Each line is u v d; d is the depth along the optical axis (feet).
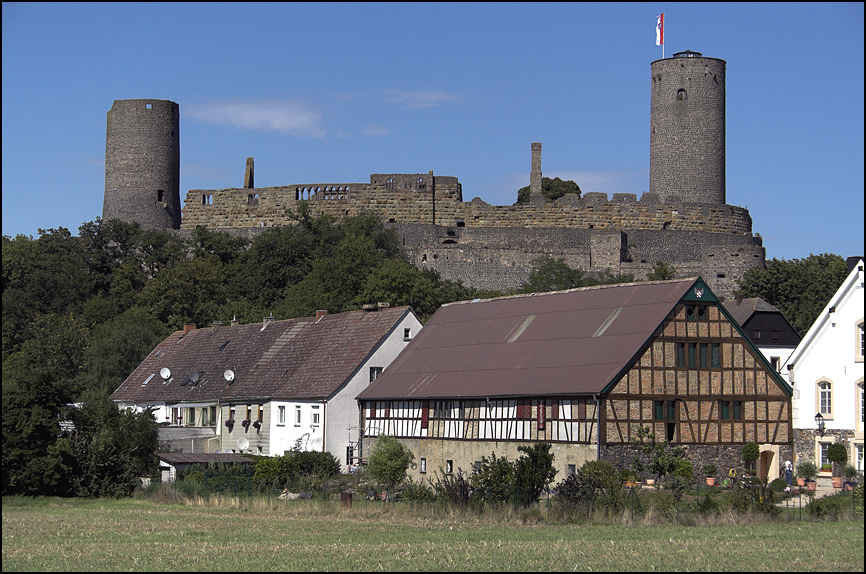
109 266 350.84
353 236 312.29
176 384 239.09
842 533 122.01
